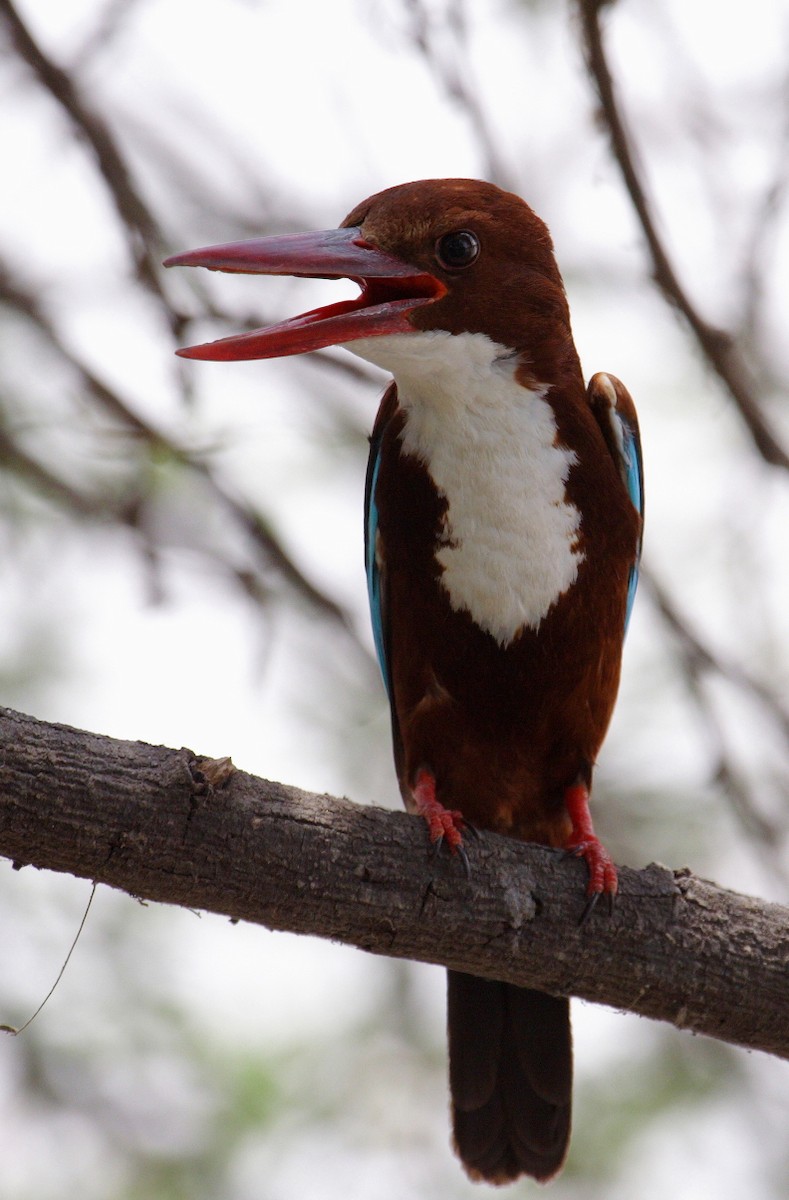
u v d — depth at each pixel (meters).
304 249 8.46
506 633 8.79
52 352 11.48
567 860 7.92
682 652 11.74
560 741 9.09
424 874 7.48
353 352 8.51
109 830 6.86
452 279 8.55
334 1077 11.94
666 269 10.50
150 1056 11.49
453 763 9.17
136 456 11.68
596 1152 11.64
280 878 7.17
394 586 9.05
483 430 8.64
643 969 7.80
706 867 12.51
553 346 8.77
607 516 8.79
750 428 11.03
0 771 6.71
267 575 12.02
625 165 10.17
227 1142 11.38
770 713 11.67
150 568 11.30
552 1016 9.30
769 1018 7.87
